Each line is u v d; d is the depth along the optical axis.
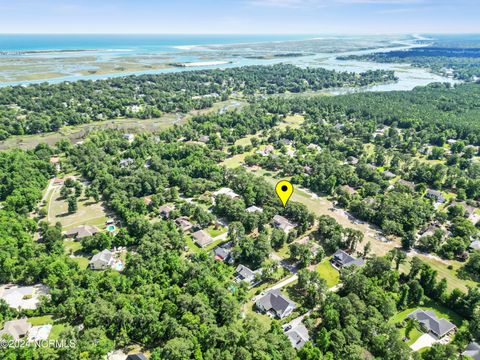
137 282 115.19
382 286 117.81
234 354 89.00
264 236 141.25
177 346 88.00
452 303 113.50
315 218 160.25
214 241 148.75
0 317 101.94
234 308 105.12
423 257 141.62
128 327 98.56
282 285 123.75
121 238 141.50
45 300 108.31
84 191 187.00
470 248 146.12
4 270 118.06
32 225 147.50
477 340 99.25
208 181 194.75
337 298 107.62
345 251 143.50
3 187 175.50
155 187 185.75
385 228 155.25
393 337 92.94
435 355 92.56
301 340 98.62
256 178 195.88
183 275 119.25
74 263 124.81
